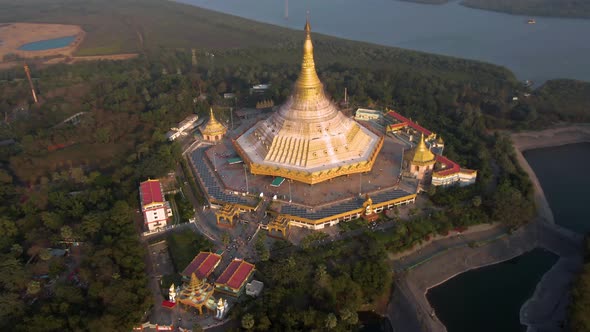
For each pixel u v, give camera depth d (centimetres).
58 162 19875
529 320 13500
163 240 15350
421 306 13600
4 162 19725
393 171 18512
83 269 12862
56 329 11544
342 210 16038
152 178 18025
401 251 15200
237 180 17988
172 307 12656
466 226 16212
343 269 13800
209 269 13462
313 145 17100
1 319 11519
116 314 11831
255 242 15100
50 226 14988
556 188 19500
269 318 12150
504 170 18962
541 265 15412
